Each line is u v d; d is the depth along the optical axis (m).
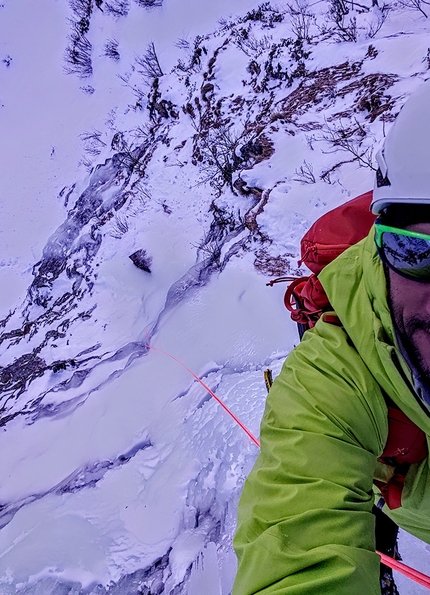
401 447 0.98
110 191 10.19
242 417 3.41
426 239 0.74
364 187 4.58
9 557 3.62
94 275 7.79
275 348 3.90
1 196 13.69
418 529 1.22
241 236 5.46
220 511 2.95
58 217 12.51
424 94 0.80
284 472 0.89
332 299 0.99
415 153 0.77
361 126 5.26
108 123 12.42
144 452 3.79
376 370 0.90
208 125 8.23
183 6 11.41
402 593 2.05
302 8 8.33
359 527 0.82
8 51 15.35
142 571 2.94
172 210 7.46
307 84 6.82
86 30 13.84
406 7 6.43
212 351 4.33
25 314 9.77
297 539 0.80
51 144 13.57
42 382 6.50
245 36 8.95
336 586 0.73
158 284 6.49
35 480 4.50
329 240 1.24
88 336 6.80
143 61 11.58
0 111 14.75
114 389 4.80
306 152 5.57
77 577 3.17
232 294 4.79
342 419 0.90
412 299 0.77
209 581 2.62
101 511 3.54
